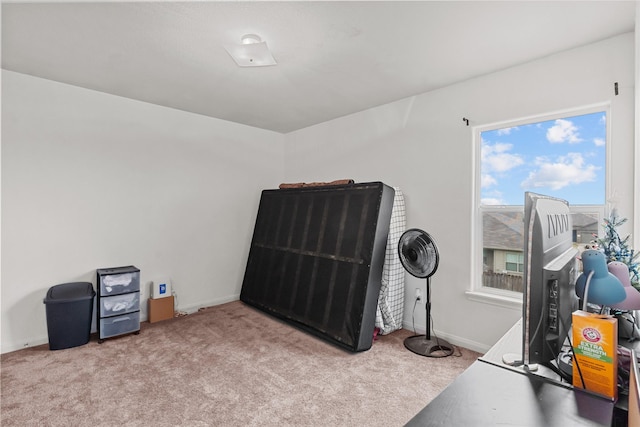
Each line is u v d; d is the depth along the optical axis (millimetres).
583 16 2041
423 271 2922
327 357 2838
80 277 3342
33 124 3064
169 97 3596
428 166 3346
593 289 1147
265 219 4500
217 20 2098
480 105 2959
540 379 1044
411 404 2168
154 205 3855
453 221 3150
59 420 1985
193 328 3525
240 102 3725
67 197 3262
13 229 2980
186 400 2197
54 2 1911
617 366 965
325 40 2340
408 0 1886
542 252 1075
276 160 5059
